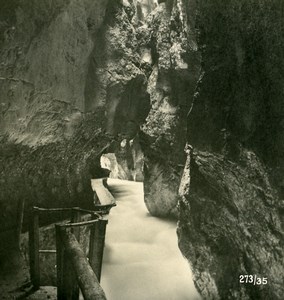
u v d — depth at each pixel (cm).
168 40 1003
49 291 404
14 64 421
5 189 484
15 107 450
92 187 751
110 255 889
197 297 730
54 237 549
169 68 997
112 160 1998
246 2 393
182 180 671
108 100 717
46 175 572
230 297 530
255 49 394
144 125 1071
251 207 449
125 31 776
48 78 504
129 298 732
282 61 360
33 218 402
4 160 477
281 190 378
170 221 1102
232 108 436
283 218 388
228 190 495
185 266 842
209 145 478
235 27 421
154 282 779
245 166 426
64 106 566
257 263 463
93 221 333
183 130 1005
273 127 375
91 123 673
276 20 362
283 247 400
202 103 500
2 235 464
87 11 589
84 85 637
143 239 1005
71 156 643
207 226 569
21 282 429
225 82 450
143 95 832
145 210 1216
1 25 377
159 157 1070
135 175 1745
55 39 501
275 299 431
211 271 573
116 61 730
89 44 619
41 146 545
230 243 532
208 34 475
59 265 337
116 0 744
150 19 1083
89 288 238
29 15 418
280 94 365
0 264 442
